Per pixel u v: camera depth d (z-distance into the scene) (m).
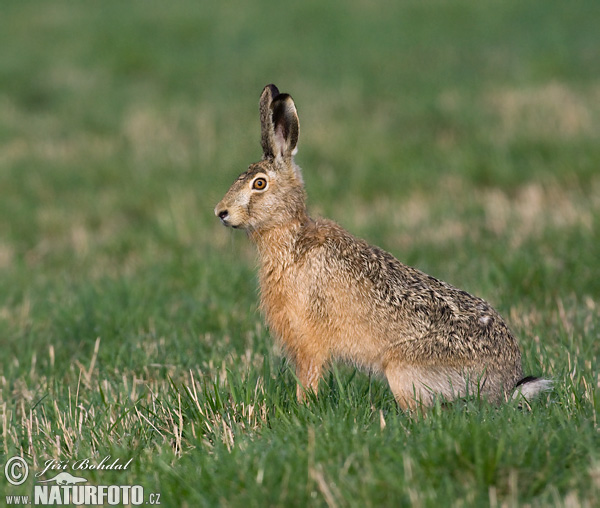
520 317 19.55
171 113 47.62
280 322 15.85
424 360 14.72
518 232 26.52
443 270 23.84
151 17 72.19
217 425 13.73
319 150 37.97
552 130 37.41
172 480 11.82
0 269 28.12
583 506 10.34
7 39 66.62
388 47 60.62
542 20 65.38
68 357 19.66
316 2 75.69
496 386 14.62
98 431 14.17
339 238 15.53
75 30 69.00
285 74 54.91
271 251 15.73
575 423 12.79
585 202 28.83
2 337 21.08
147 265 26.95
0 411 16.44
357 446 11.96
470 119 40.97
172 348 19.12
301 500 10.92
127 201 34.62
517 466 11.37
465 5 72.00
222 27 68.62
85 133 45.44
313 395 14.57
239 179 15.84
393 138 39.53
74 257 28.89
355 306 15.09
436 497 10.66
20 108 51.38
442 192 32.84
